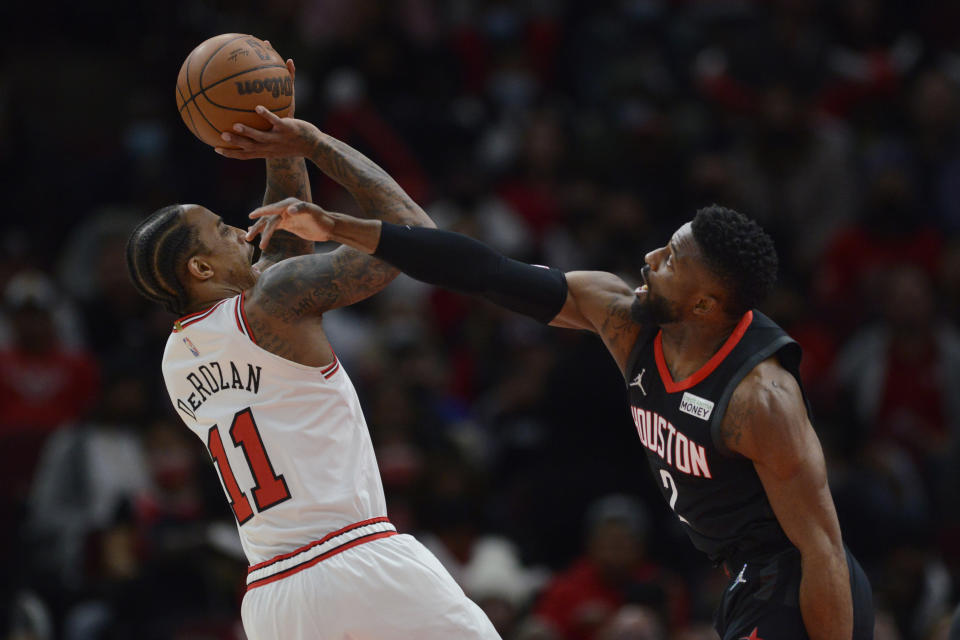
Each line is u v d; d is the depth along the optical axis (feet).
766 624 23.79
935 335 62.80
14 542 49.55
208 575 44.27
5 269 63.72
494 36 81.25
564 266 67.46
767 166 72.95
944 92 77.51
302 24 77.00
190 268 25.05
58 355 55.67
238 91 24.48
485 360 63.36
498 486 55.93
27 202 69.41
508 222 69.26
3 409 54.08
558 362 53.83
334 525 24.59
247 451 24.75
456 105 77.56
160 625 42.86
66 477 50.78
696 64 80.64
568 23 84.94
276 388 24.57
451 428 53.83
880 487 54.70
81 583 47.06
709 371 23.94
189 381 25.36
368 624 24.22
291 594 24.48
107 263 60.95
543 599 47.67
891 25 87.04
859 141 77.97
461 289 24.48
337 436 24.80
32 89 75.51
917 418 61.41
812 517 23.38
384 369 55.93
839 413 60.34
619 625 42.52
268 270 24.82
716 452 23.80
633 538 47.52
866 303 67.62
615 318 25.36
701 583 51.37
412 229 23.71
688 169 71.87
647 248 65.05
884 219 69.67
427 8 80.69
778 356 23.99
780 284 66.69
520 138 74.18
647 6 83.61
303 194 27.37
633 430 53.16
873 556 53.11
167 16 74.18
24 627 41.96
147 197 65.10
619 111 76.43
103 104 76.43
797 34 79.51
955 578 54.54
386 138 70.23
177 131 68.33
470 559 48.85
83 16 77.97
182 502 50.96
